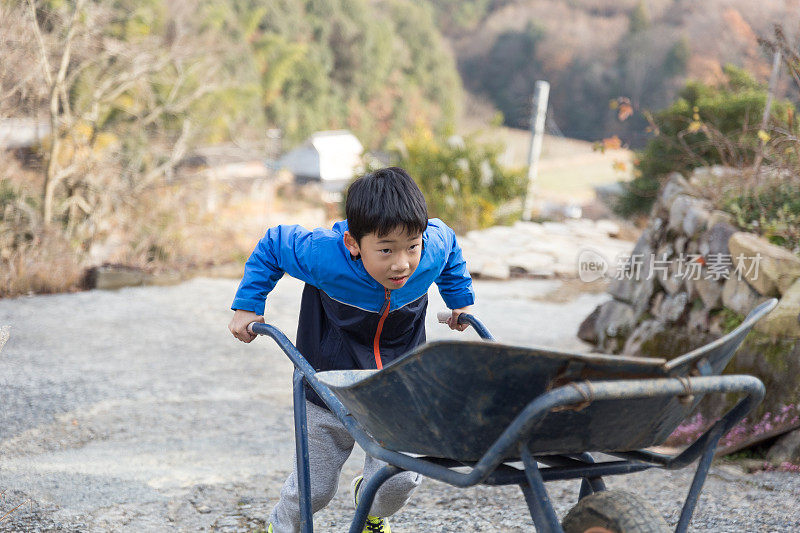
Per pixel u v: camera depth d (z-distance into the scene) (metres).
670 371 1.89
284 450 4.90
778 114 5.74
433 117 61.31
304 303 2.71
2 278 10.28
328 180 46.50
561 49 55.88
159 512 3.76
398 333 2.67
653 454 2.23
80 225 13.36
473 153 16.16
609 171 42.78
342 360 2.63
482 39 65.38
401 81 59.44
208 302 10.04
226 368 7.04
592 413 1.88
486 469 1.81
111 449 4.80
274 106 46.62
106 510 3.73
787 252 4.53
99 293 10.48
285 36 50.84
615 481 4.07
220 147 19.02
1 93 12.60
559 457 2.21
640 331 5.50
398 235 2.30
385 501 2.78
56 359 7.10
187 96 15.88
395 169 2.40
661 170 11.23
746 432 4.20
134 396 6.03
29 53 12.88
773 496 3.68
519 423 1.73
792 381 4.10
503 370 1.75
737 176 5.50
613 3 55.56
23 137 13.79
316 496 2.74
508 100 60.34
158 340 8.01
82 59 13.93
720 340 1.93
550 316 9.23
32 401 5.78
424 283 2.61
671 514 3.52
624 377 1.86
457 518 3.65
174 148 15.79
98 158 13.85
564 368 1.77
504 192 16.09
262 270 2.66
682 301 5.17
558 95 53.34
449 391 1.80
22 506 3.70
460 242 13.29
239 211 16.81
